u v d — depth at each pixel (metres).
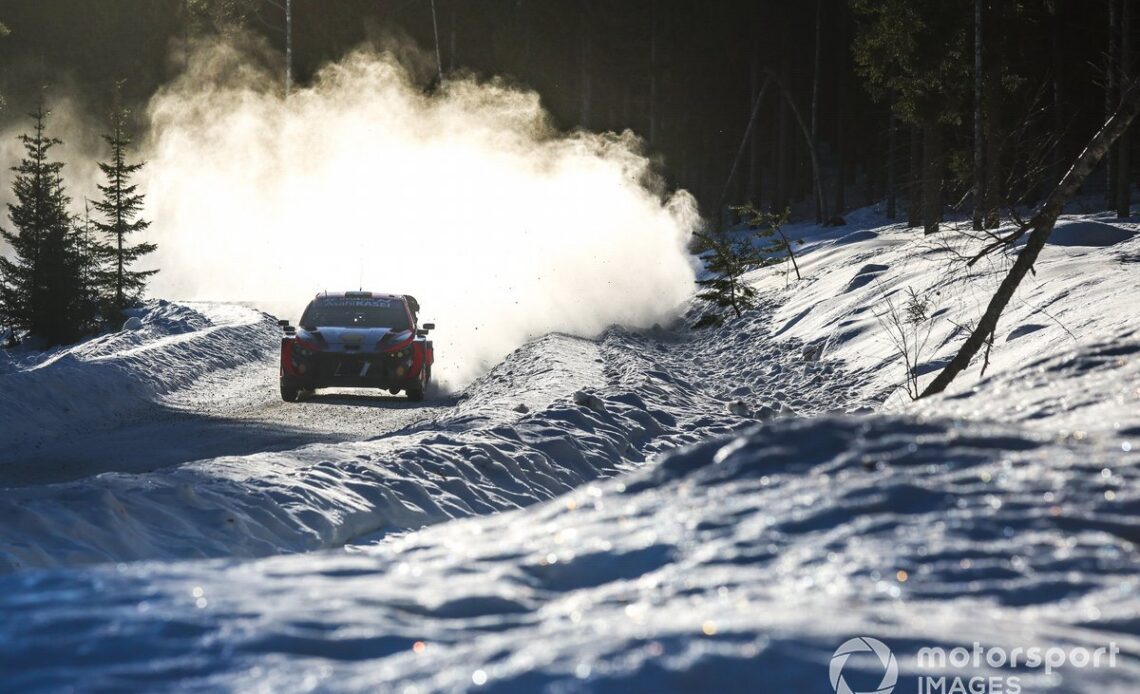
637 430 27.83
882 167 137.12
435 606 4.02
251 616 3.71
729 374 42.91
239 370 50.12
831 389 34.75
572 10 134.62
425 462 20.61
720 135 149.38
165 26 149.00
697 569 4.35
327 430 31.44
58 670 3.27
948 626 3.53
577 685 3.03
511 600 4.14
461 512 18.95
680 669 3.09
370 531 17.23
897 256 52.72
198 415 36.50
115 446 29.27
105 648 3.43
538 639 3.43
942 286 40.91
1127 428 6.78
